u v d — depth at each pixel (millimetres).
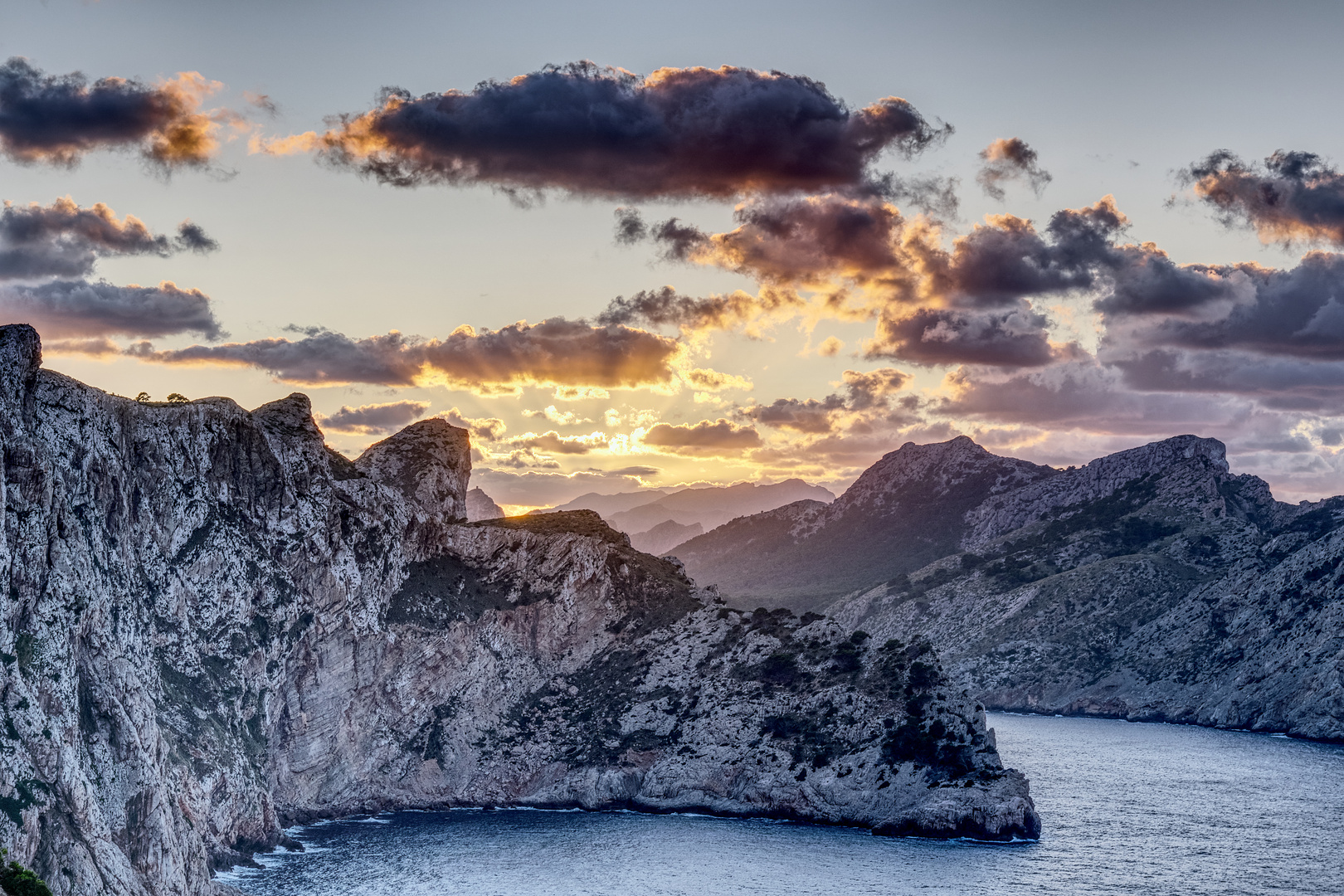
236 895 138125
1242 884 157000
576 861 165500
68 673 127188
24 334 149250
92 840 116562
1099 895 151250
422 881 152000
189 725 162875
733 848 175875
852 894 150250
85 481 154000
